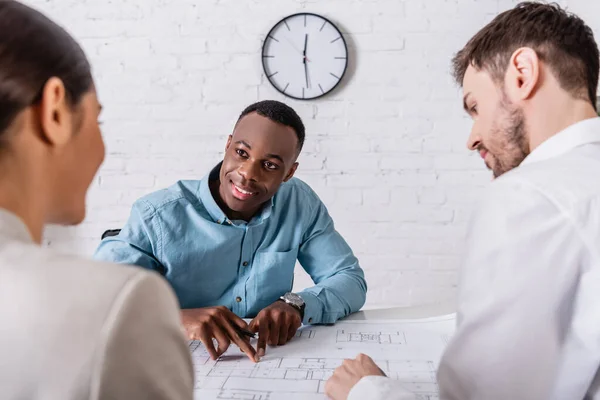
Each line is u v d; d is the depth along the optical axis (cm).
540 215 49
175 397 33
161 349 33
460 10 204
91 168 41
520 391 49
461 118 208
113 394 30
